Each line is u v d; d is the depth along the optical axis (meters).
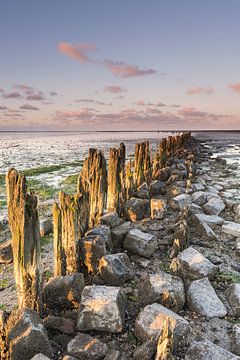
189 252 8.52
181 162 28.28
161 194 17.53
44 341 5.32
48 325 6.05
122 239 9.59
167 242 10.04
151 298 6.55
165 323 4.88
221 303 6.71
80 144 91.75
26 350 5.24
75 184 22.08
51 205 15.88
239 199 16.64
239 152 54.06
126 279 7.79
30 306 6.22
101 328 5.92
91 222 10.41
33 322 5.47
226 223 11.73
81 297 6.34
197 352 5.17
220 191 18.72
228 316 6.56
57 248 7.61
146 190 15.72
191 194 16.19
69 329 6.00
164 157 25.23
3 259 9.38
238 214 12.77
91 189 10.56
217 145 76.31
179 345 5.57
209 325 6.27
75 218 7.65
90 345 5.38
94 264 8.05
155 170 22.33
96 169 10.63
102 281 7.66
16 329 5.39
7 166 35.81
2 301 7.39
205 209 13.57
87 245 8.02
